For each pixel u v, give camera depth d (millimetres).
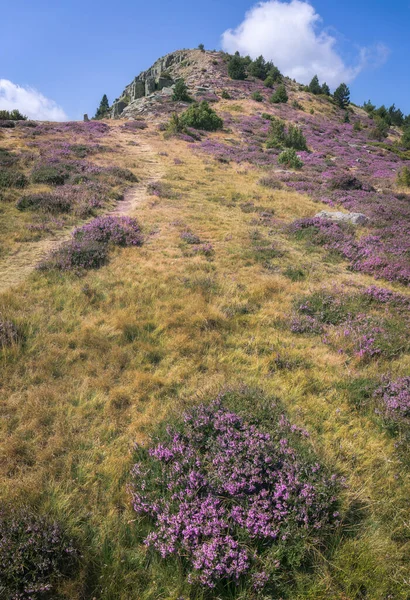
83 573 3270
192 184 21656
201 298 8750
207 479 4035
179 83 56125
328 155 39500
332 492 4070
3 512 3590
